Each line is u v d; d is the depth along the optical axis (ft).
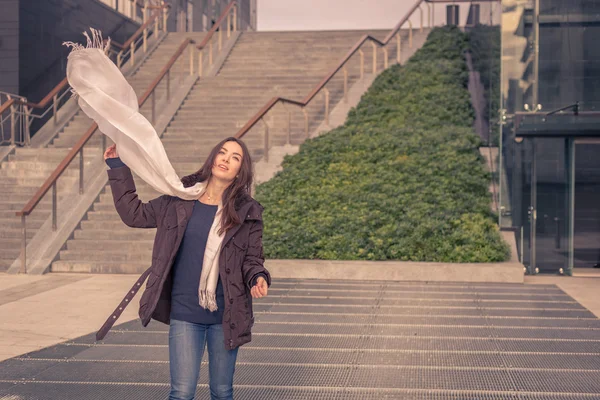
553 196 40.04
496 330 22.76
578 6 39.40
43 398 15.31
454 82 57.93
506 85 39.68
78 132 52.65
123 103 10.76
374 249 36.70
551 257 40.01
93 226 39.40
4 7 52.60
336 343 20.85
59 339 21.22
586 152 40.32
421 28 71.46
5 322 23.72
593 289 32.09
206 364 18.22
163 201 11.12
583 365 18.35
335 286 32.27
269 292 30.48
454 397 15.60
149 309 10.33
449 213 39.58
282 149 48.06
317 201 41.52
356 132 50.19
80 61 10.52
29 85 53.52
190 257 10.66
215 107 55.77
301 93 58.80
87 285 31.96
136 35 66.59
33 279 33.78
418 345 20.65
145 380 16.76
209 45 68.80
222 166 10.83
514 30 39.86
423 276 33.86
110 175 10.82
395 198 41.19
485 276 33.73
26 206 35.22
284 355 19.35
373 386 16.39
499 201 39.01
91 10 63.62
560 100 39.34
